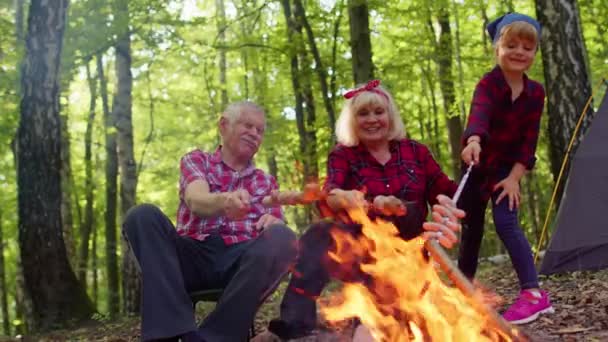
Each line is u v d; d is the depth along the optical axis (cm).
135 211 292
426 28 1560
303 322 328
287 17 1433
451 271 264
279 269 291
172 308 274
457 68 1800
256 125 340
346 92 352
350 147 353
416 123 2236
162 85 1852
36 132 849
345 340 355
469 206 409
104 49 1214
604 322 370
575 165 544
